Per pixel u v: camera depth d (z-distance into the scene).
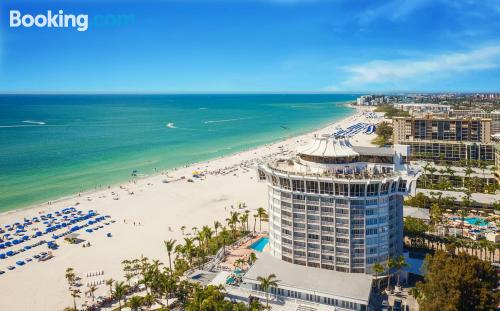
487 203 182.75
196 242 164.38
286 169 127.81
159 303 114.00
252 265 122.25
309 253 122.19
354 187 114.00
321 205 118.56
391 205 120.12
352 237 116.88
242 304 100.06
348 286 107.12
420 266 125.31
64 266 146.12
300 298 107.56
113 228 183.50
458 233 156.88
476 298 93.25
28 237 170.88
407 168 125.56
